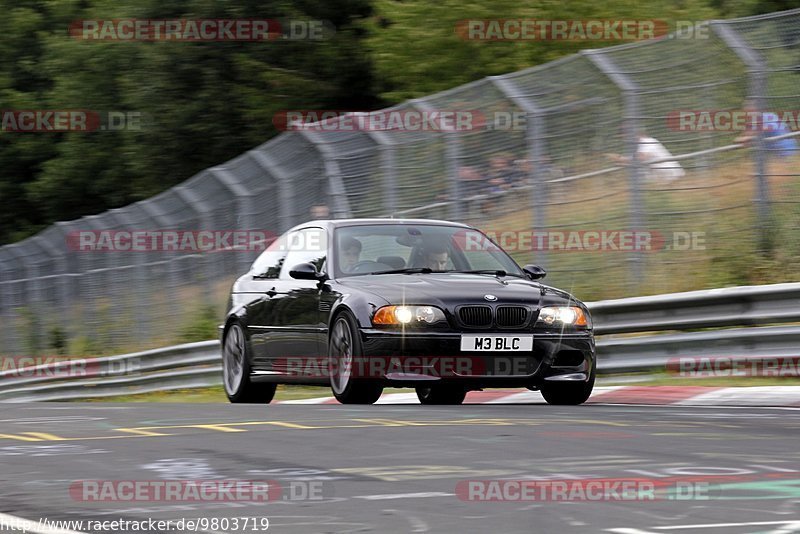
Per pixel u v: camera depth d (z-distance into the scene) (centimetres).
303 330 2742
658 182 3475
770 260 3344
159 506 1188
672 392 2684
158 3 8994
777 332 2850
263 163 4506
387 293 2500
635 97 3484
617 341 3195
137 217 5488
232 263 4828
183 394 4934
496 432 1759
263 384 3066
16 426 2116
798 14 3244
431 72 7175
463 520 1086
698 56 3403
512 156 3719
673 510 1112
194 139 8881
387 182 4003
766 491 1212
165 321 5472
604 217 3534
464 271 2734
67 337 6506
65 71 10631
